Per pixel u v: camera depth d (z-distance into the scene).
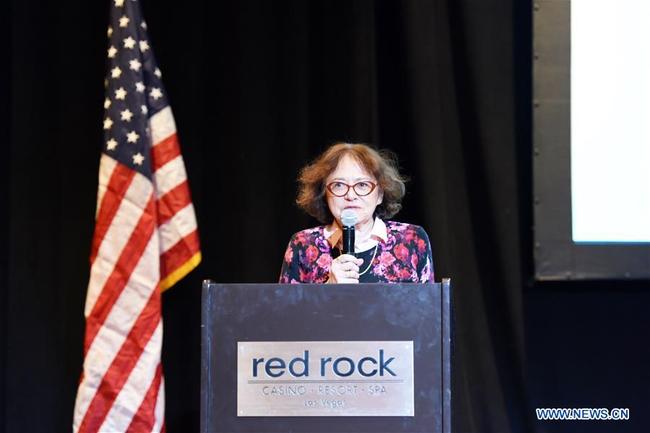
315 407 4.73
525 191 8.93
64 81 9.09
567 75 8.56
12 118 8.99
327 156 6.32
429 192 8.70
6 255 9.02
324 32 9.09
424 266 6.48
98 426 7.99
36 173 8.99
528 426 8.70
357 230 6.47
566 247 8.51
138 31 8.48
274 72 9.09
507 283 8.78
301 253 6.57
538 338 8.98
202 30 9.18
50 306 8.93
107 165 8.24
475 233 8.91
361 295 4.76
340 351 4.74
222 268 9.04
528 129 8.95
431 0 8.85
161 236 8.41
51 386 8.89
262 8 9.09
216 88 9.14
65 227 8.99
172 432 8.99
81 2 9.14
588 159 8.53
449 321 4.73
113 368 8.04
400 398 4.71
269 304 4.77
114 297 8.10
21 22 9.02
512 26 8.97
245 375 4.76
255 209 8.98
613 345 8.95
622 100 8.53
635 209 8.49
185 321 9.05
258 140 9.02
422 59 8.80
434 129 8.74
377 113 8.89
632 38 8.54
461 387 8.69
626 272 8.45
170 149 8.45
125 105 8.29
